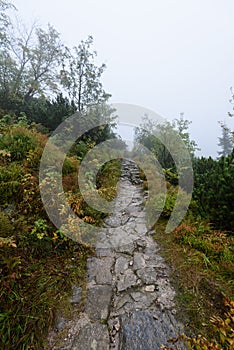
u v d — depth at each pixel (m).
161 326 1.85
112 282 2.44
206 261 2.71
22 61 10.05
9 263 2.14
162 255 2.99
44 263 2.55
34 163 4.07
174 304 2.10
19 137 4.71
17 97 9.09
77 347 1.69
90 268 2.69
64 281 2.36
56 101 9.01
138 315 1.98
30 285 2.16
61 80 9.77
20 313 1.81
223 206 3.48
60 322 1.89
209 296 2.16
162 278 2.50
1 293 1.89
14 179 3.42
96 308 2.07
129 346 1.69
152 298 2.19
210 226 3.59
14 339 1.65
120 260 2.89
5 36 9.19
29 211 3.07
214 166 4.65
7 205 3.05
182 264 2.72
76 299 2.15
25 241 2.59
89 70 9.59
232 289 2.23
